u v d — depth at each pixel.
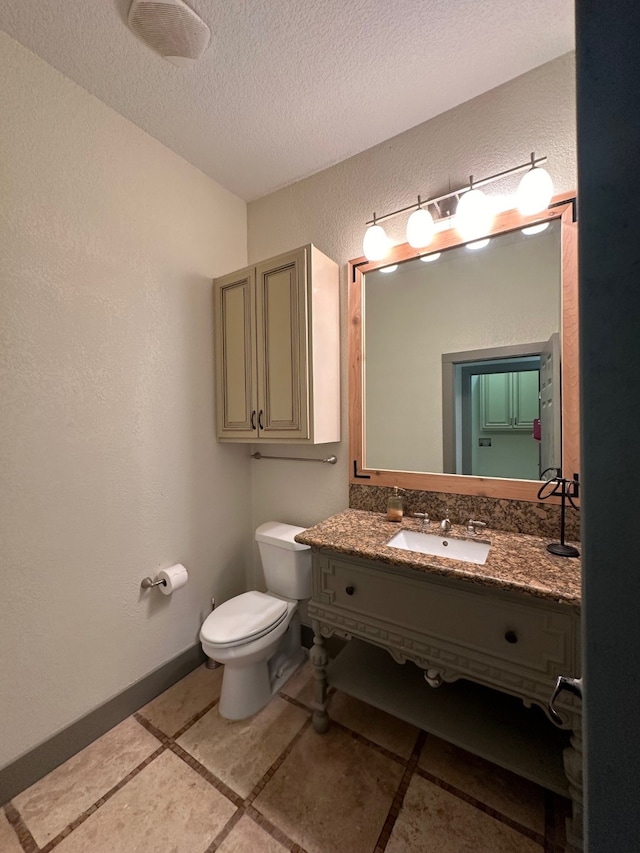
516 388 1.43
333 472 1.90
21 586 1.26
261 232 2.10
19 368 1.25
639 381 0.32
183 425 1.83
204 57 1.26
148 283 1.66
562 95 1.31
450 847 1.05
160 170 1.69
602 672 0.35
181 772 1.30
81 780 1.27
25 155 1.25
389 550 1.25
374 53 1.26
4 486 1.22
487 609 1.09
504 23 1.17
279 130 1.61
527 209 1.27
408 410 1.67
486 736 1.19
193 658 1.87
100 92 1.41
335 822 1.12
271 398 1.75
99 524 1.49
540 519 1.37
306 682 1.75
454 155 1.52
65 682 1.37
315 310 1.65
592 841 0.35
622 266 0.33
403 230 1.65
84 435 1.44
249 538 2.22
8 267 1.22
